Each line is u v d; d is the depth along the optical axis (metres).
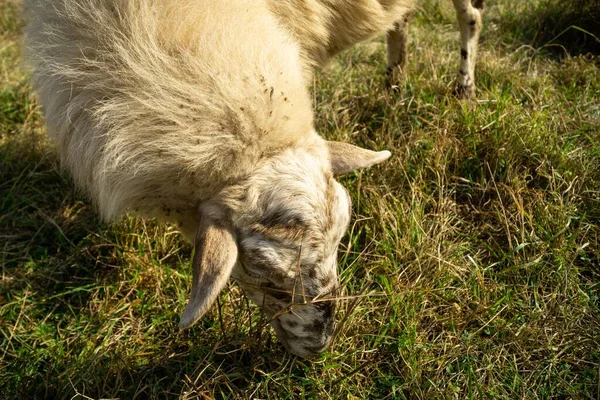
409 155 1.18
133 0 0.85
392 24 1.16
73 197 1.22
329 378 0.94
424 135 1.20
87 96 0.87
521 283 1.03
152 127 0.82
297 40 1.00
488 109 1.22
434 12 1.69
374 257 1.08
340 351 0.97
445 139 1.17
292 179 0.83
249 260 0.84
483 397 0.90
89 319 1.05
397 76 1.34
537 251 1.05
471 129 1.20
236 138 0.83
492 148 1.17
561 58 1.45
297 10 0.99
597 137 1.18
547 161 1.14
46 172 1.25
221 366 0.96
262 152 0.84
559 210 1.08
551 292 1.01
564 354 0.95
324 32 1.04
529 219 1.06
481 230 1.11
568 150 1.16
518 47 1.50
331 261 0.87
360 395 0.93
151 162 0.83
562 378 0.93
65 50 0.88
